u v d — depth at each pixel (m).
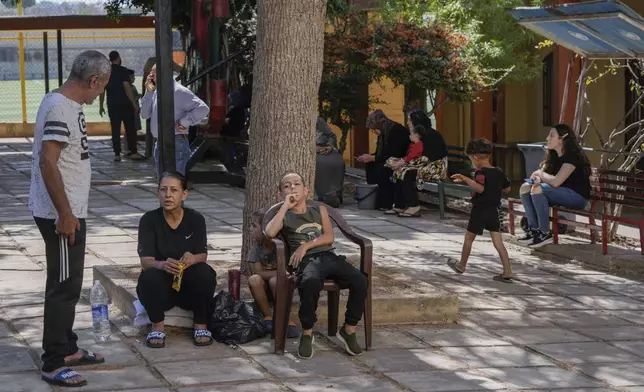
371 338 6.95
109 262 9.78
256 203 7.93
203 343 6.83
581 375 6.52
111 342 6.91
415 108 14.63
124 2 20.14
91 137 24.59
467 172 14.45
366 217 13.29
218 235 11.53
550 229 11.38
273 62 7.77
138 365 6.40
